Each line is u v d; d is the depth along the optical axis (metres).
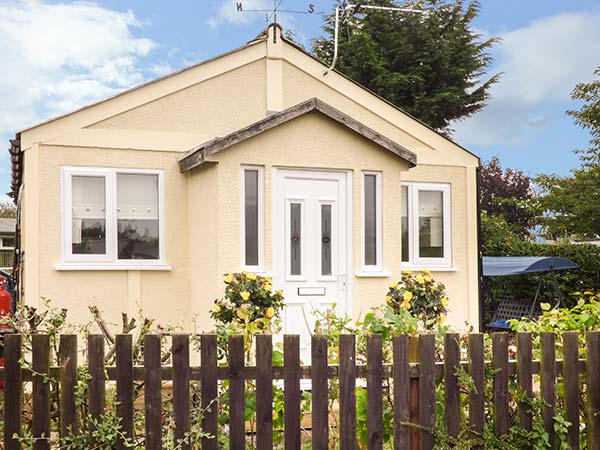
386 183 8.95
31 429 3.95
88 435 3.84
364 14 27.06
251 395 4.37
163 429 4.19
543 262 13.26
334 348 4.54
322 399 4.08
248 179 8.41
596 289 14.54
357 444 4.49
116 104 9.07
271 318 7.34
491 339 4.48
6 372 3.83
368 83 26.39
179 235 9.31
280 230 8.48
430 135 10.74
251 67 9.75
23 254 8.98
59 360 3.91
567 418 4.35
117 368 3.89
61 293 8.74
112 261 8.98
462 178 10.90
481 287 10.92
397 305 6.92
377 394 4.15
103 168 8.99
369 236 8.93
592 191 15.48
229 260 8.17
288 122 8.52
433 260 10.65
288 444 4.06
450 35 27.22
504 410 4.28
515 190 30.16
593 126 15.27
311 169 8.63
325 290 8.62
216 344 4.00
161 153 9.27
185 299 9.30
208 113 9.50
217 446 3.99
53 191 8.77
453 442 4.17
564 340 4.37
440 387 4.46
